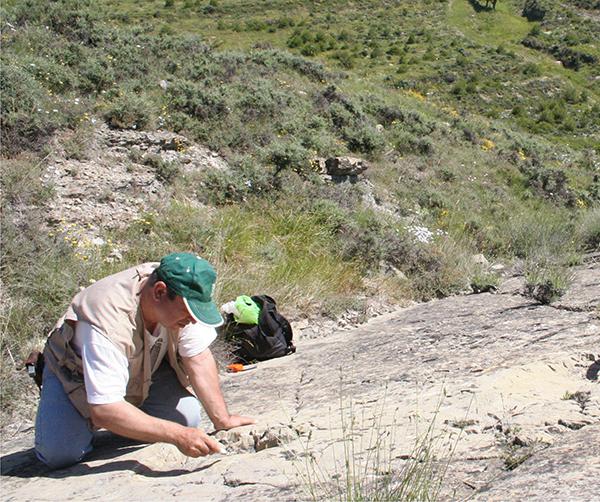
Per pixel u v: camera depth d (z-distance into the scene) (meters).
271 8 70.38
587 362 4.52
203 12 67.94
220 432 3.81
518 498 2.52
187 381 3.91
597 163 21.77
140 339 3.44
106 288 3.44
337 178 11.56
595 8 76.25
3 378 5.56
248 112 12.43
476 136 18.31
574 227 12.35
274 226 9.31
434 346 5.47
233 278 7.53
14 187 8.17
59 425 3.61
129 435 3.32
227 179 9.89
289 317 7.54
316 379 5.03
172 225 8.56
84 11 13.64
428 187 13.02
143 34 14.98
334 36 63.28
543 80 54.19
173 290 3.29
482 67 55.19
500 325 5.90
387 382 4.52
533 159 17.58
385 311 8.24
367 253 9.21
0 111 9.33
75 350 3.49
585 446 2.93
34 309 6.42
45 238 7.47
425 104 21.44
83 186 8.85
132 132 10.41
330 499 2.67
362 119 14.91
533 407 3.55
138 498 3.03
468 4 76.88
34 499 3.22
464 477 2.85
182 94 11.89
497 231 12.15
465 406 3.71
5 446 4.70
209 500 2.89
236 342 6.31
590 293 7.05
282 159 10.87
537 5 75.44
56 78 10.84
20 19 13.17
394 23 69.62
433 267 9.39
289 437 3.60
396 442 3.29
